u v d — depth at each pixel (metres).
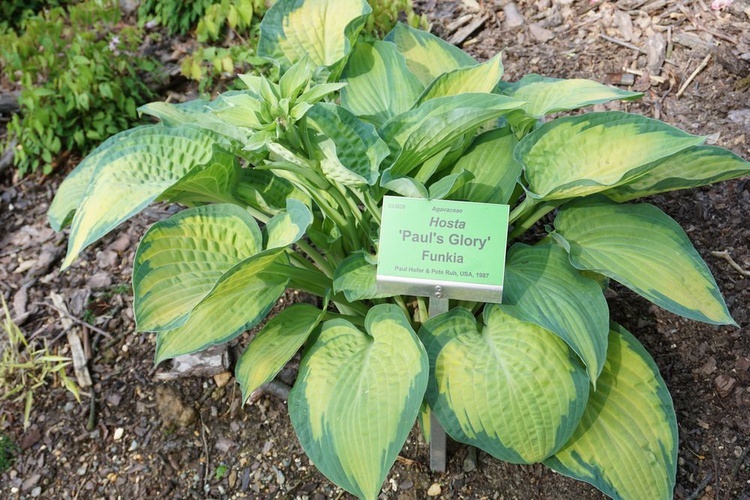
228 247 0.79
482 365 0.74
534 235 1.07
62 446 0.96
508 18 1.34
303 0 1.01
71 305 1.11
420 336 0.76
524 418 0.72
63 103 1.26
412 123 0.83
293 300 1.07
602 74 1.21
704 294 0.76
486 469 0.88
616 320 0.98
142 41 1.44
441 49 1.03
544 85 0.91
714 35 1.22
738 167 0.81
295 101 0.73
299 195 0.91
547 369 0.73
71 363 1.04
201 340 0.76
